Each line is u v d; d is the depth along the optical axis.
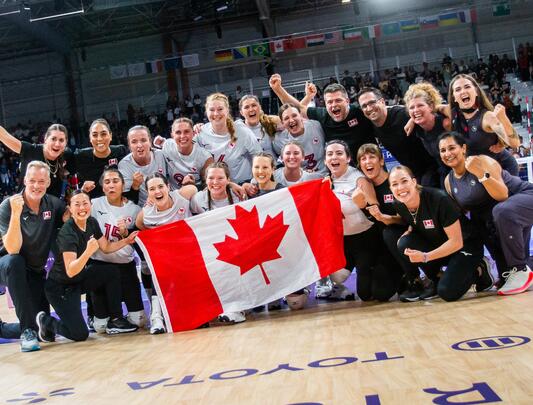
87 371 3.22
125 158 5.32
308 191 4.76
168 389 2.53
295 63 21.44
